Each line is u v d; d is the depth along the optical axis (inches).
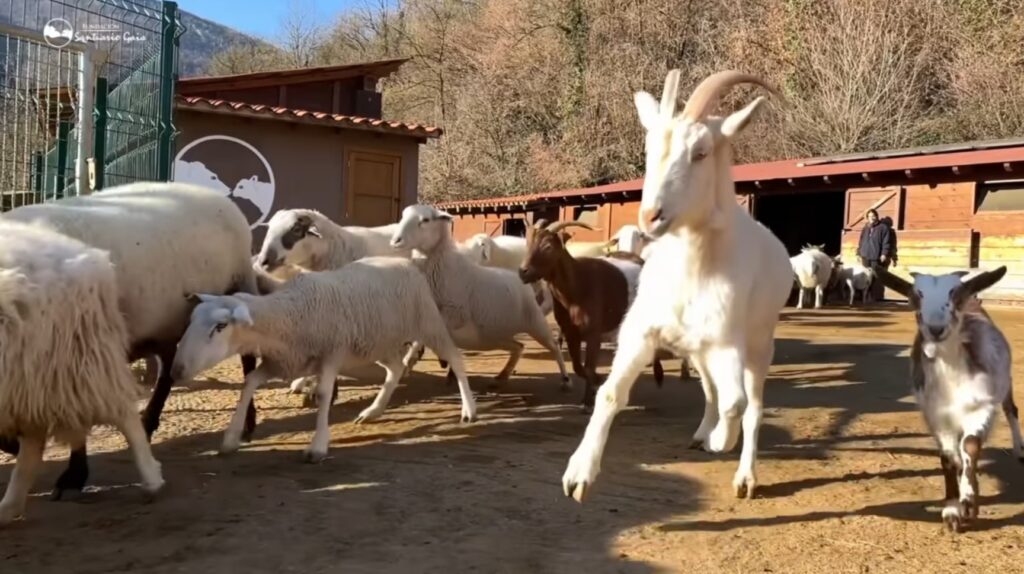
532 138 1638.8
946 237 773.3
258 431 268.7
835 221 1172.5
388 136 649.0
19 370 167.2
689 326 184.9
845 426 275.7
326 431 235.5
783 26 1470.2
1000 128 1224.2
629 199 1019.9
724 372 184.9
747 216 207.0
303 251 339.0
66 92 359.6
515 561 160.2
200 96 681.6
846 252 867.4
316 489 205.9
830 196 1162.6
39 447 183.8
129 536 172.4
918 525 182.7
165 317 233.6
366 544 168.7
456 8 2086.6
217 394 323.3
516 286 335.0
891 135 1312.7
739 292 185.5
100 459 232.7
